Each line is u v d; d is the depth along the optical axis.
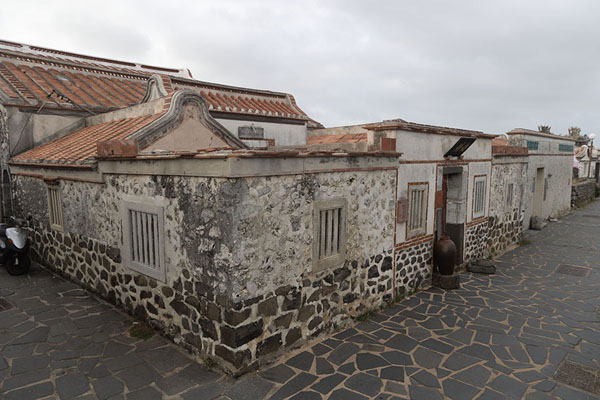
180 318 4.60
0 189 8.85
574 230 13.43
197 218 4.18
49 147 7.80
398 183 6.26
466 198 8.33
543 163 14.09
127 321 5.30
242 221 3.86
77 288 6.53
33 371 4.11
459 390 3.96
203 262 4.18
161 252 4.71
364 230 5.60
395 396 3.82
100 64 13.19
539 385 4.07
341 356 4.58
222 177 3.78
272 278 4.26
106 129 7.48
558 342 5.07
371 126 6.33
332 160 4.88
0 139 8.68
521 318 5.85
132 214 5.14
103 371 4.12
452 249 7.16
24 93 8.46
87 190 6.03
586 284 7.57
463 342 5.03
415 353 4.71
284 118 11.13
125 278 5.50
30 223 7.95
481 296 6.82
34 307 5.75
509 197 10.55
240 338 3.97
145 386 3.86
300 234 4.55
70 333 4.96
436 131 6.97
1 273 7.27
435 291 7.08
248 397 3.72
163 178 4.57
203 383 3.92
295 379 4.05
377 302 6.05
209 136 7.06
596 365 4.49
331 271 5.09
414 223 6.87
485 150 8.95
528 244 11.26
